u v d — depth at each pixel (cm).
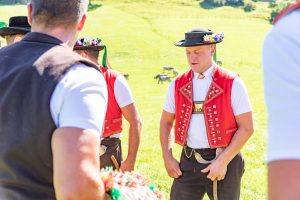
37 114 194
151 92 3397
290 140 123
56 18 219
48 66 200
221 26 8731
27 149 197
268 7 11381
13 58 213
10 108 199
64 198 187
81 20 229
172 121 499
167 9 10625
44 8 220
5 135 201
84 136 190
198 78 464
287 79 128
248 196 797
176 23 8769
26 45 218
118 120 488
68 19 221
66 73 198
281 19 137
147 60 6009
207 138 461
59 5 219
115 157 486
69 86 195
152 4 10806
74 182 185
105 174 232
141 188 258
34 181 200
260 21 10175
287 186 121
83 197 187
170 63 5891
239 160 470
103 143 479
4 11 8344
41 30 221
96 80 203
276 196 123
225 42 7262
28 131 195
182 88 472
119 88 485
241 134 450
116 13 9381
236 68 5525
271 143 127
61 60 203
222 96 453
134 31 7769
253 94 2798
